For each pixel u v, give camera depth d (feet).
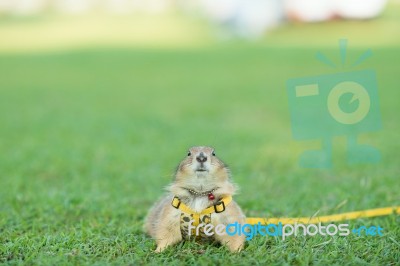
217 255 18.11
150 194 27.37
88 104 56.29
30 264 17.80
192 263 17.74
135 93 62.75
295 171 32.27
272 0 110.83
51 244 19.74
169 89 64.85
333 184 28.86
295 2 112.06
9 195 26.91
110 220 23.22
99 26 125.90
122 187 28.99
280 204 25.14
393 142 38.32
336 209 23.97
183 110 52.01
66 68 82.28
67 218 23.52
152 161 34.73
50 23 131.03
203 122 46.70
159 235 18.78
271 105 53.57
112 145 39.06
